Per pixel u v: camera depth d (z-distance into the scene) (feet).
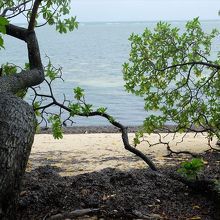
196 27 29.17
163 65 29.40
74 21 24.27
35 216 17.22
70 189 19.71
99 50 294.87
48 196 18.61
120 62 182.80
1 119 13.78
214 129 31.27
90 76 126.00
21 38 22.49
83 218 17.02
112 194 19.19
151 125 29.78
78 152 35.78
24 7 23.40
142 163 30.48
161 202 18.54
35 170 26.13
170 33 29.09
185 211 17.62
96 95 87.81
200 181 19.02
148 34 28.91
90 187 20.02
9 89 17.66
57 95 85.20
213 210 17.61
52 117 27.55
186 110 29.76
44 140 42.32
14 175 12.87
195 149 35.99
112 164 30.40
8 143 13.04
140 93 30.01
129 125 56.39
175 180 20.97
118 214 17.21
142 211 17.47
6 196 12.72
